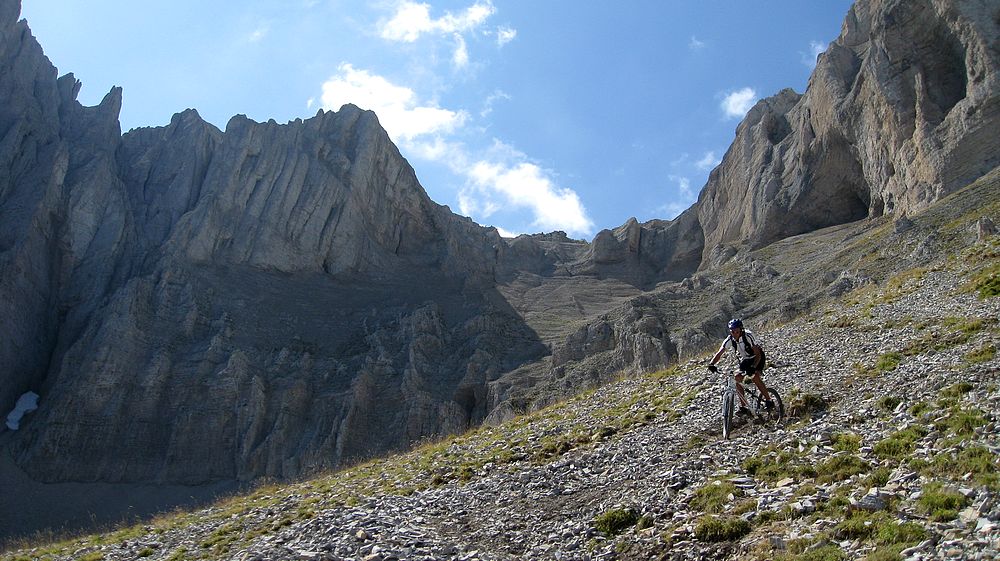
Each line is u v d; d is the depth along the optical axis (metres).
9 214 119.38
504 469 22.16
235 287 127.81
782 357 26.33
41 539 32.53
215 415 99.56
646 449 19.73
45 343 112.44
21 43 146.00
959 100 91.56
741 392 19.47
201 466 94.75
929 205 80.56
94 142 145.88
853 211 119.00
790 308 68.12
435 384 108.50
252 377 105.62
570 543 14.73
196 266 128.25
